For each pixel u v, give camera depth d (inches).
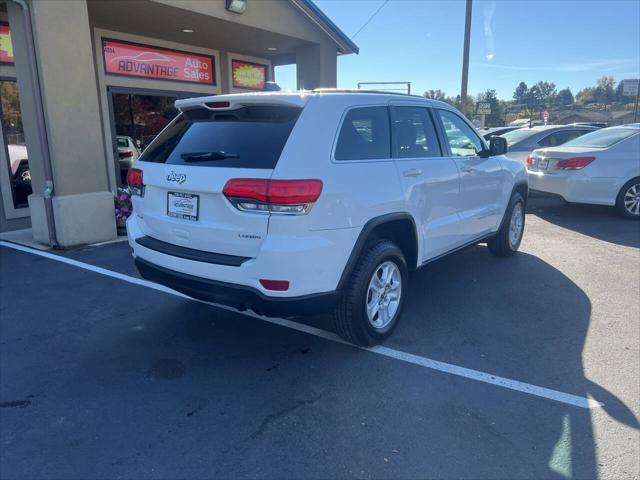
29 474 102.3
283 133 130.2
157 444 111.5
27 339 163.6
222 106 143.1
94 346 158.7
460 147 201.0
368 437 113.4
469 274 228.5
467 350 155.4
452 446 110.3
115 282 217.8
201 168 133.9
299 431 115.7
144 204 154.9
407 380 137.7
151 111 394.6
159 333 168.1
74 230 276.2
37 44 253.3
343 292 140.9
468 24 729.6
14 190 330.6
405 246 169.2
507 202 237.5
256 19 361.7
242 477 101.3
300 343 160.7
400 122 165.2
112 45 358.6
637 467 103.5
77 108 271.6
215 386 135.2
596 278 222.5
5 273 230.8
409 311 186.2
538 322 176.2
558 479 100.3
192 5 317.4
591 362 147.4
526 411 123.0
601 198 336.2
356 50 454.0
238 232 128.3
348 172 136.1
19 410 124.4
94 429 116.8
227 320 178.7
